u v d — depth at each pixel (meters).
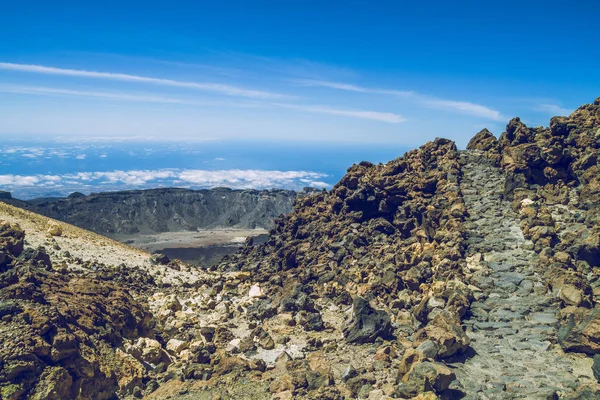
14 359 20.55
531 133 46.81
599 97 44.38
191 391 24.34
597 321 25.78
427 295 33.16
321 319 33.19
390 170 49.12
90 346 24.17
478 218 40.88
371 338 29.72
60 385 20.86
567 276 31.23
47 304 25.00
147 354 26.81
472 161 49.41
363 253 42.44
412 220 42.88
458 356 26.47
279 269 47.16
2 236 32.59
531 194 41.28
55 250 43.91
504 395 22.55
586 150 41.34
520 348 26.91
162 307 36.38
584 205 38.09
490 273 34.34
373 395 23.06
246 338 30.70
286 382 24.39
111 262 45.88
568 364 25.17
